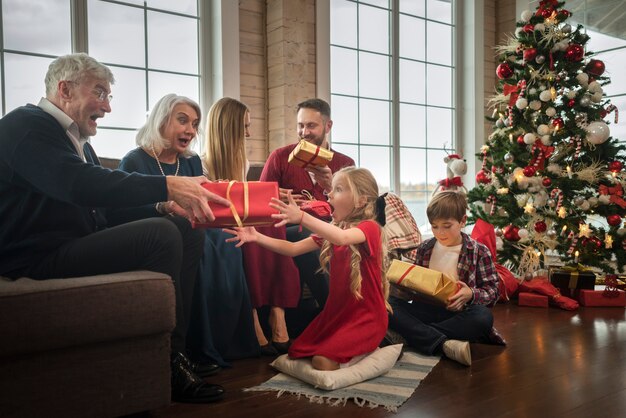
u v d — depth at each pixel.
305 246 1.98
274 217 1.62
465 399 1.64
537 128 3.44
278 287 2.18
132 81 3.40
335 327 1.88
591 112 3.42
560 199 3.29
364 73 4.57
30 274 1.54
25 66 3.03
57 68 1.60
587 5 4.62
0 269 1.52
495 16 5.18
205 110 3.65
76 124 1.63
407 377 1.84
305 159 2.10
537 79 3.50
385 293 1.98
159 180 1.51
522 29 3.57
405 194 4.88
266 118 3.83
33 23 3.05
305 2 3.77
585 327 2.60
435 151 5.06
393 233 2.71
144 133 2.13
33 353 1.32
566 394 1.67
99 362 1.40
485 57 5.09
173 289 1.49
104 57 3.30
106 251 1.56
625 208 3.31
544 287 3.16
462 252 2.29
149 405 1.47
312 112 2.63
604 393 1.68
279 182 2.60
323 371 1.74
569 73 3.47
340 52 4.42
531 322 2.72
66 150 1.51
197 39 3.66
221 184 1.64
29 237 1.56
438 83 5.07
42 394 1.33
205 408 1.59
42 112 1.55
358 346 1.81
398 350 1.93
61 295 1.33
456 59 5.11
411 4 4.86
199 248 1.86
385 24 4.70
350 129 4.50
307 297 2.50
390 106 4.74
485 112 5.09
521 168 3.49
